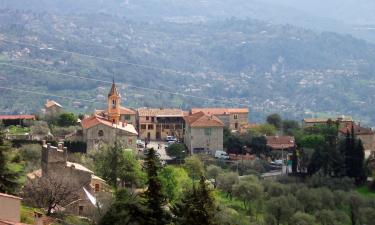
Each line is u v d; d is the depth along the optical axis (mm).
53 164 159125
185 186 185500
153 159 106562
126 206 103125
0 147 140250
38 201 140625
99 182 162500
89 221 135875
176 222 98750
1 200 110062
